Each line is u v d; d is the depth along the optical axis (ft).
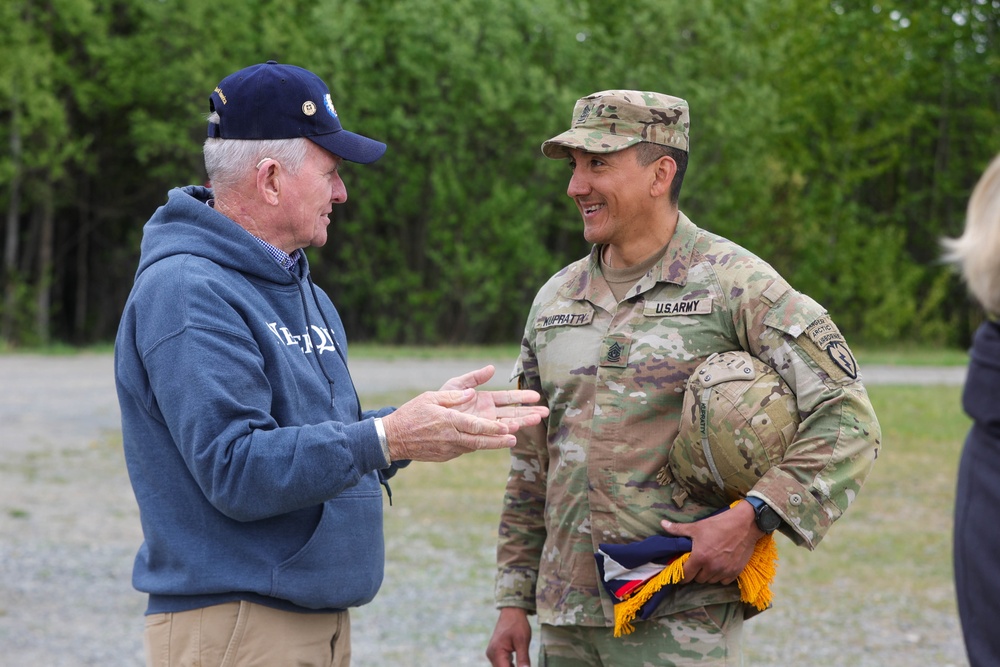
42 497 25.40
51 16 75.66
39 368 55.83
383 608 17.71
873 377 56.29
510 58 74.13
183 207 7.68
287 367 7.71
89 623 16.62
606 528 8.14
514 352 69.15
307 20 77.20
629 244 8.46
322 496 6.98
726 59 74.95
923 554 21.35
